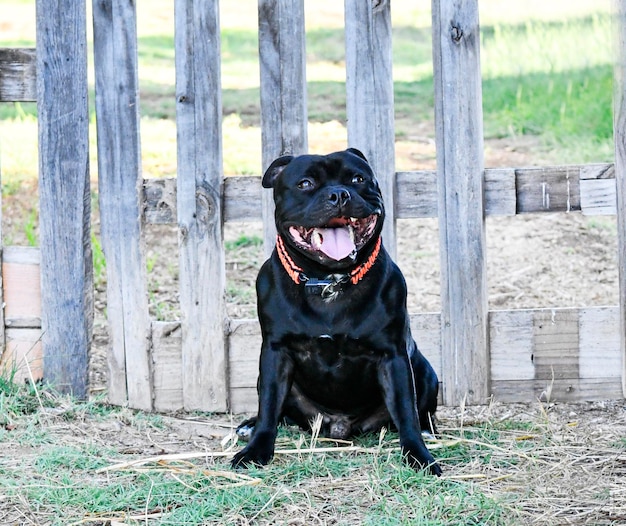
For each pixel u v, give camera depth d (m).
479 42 5.57
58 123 5.70
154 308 7.51
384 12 5.55
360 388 5.00
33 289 5.88
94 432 5.28
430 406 5.23
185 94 5.66
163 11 18.05
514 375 5.80
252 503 4.18
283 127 5.66
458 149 5.61
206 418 5.75
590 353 5.76
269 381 4.88
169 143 10.74
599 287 7.77
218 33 5.65
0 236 5.87
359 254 4.69
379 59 5.58
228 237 8.95
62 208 5.74
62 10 5.65
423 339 5.79
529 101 12.44
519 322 5.77
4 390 5.60
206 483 4.44
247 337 5.82
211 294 5.76
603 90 12.20
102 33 5.67
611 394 5.78
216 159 5.68
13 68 5.77
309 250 4.57
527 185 5.66
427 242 9.02
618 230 5.64
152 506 4.22
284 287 4.82
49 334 5.81
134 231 5.75
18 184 9.68
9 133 11.12
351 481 4.45
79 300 5.79
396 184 5.70
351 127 5.65
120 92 5.69
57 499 4.23
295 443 4.98
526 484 4.38
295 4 5.57
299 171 4.64
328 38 16.50
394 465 4.59
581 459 4.75
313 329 4.78
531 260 8.39
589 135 11.05
